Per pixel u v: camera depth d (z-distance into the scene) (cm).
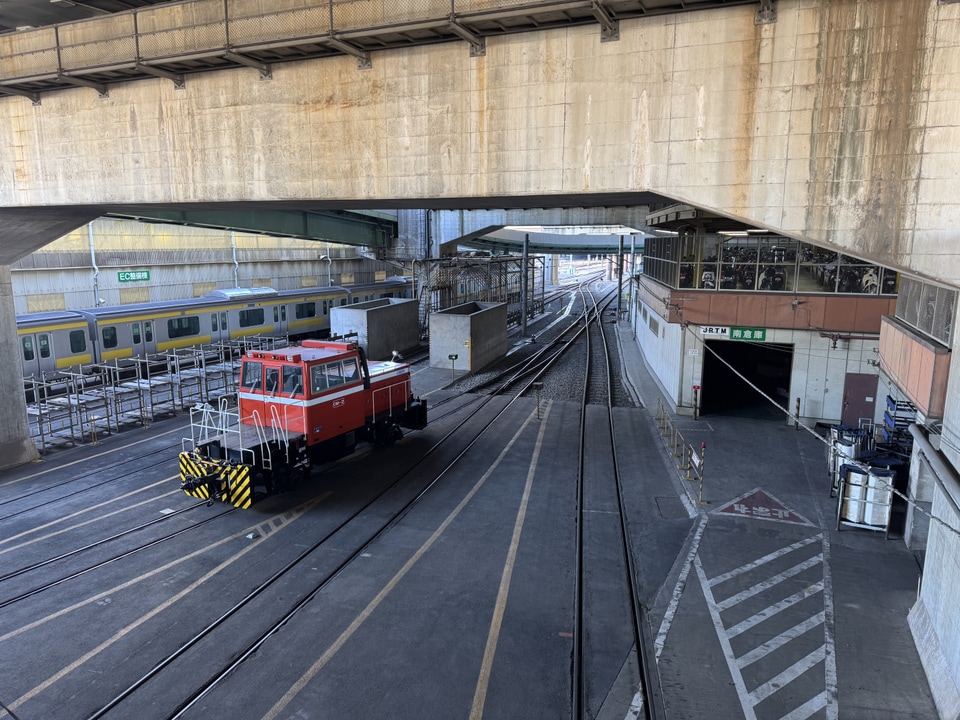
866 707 773
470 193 1065
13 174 1420
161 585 1048
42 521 1302
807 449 1809
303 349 1645
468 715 752
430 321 3080
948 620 801
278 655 864
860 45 820
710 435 1956
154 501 1412
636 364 3278
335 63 1107
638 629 932
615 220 3794
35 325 2380
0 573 1084
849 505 1266
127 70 1201
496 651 877
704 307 2100
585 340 4328
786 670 843
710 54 892
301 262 5306
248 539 1223
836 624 948
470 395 2552
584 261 18162
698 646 895
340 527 1282
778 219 895
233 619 951
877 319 1930
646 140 948
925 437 952
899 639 912
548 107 994
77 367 2547
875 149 835
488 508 1392
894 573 1103
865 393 1984
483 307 3788
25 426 1681
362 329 3231
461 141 1055
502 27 984
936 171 811
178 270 4138
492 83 1020
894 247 847
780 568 1119
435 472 1620
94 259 3547
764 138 884
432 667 841
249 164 1205
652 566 1129
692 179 930
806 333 2016
